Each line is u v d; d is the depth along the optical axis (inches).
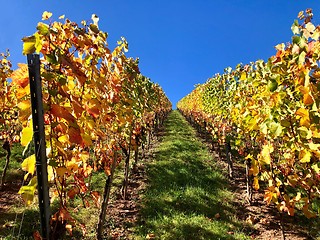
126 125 271.7
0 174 331.0
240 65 332.8
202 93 625.0
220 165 453.1
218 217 266.7
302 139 137.2
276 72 138.4
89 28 120.7
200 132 792.9
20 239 198.1
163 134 754.2
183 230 235.0
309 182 152.8
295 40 120.7
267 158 163.3
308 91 105.9
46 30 86.0
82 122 118.0
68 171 96.7
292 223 259.6
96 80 126.6
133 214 261.3
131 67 227.3
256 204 301.4
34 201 264.5
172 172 391.9
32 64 76.1
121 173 380.5
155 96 665.6
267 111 160.4
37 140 76.8
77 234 215.8
